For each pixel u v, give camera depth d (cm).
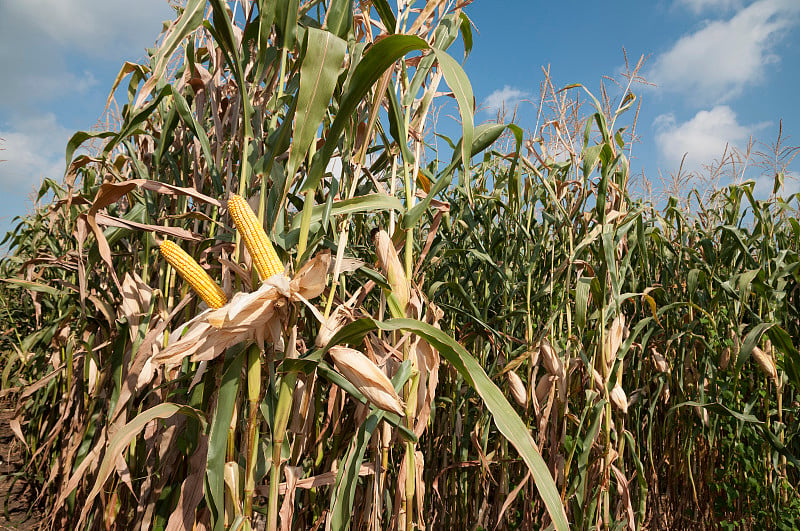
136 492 267
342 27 224
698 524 433
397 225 227
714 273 435
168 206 296
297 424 215
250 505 176
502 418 139
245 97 203
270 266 167
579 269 335
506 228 415
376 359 202
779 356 422
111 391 293
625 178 329
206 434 194
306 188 179
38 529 402
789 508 386
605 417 296
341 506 184
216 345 168
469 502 395
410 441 200
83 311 227
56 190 425
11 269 603
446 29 263
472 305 341
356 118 241
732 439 411
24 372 541
